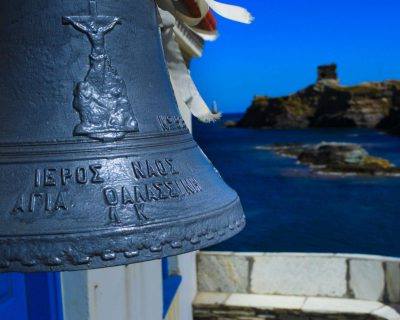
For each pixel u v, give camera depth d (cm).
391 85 10769
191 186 176
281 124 11294
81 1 177
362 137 8438
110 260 150
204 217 167
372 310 746
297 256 804
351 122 10412
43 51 176
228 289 829
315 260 798
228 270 827
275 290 814
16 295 382
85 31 176
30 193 159
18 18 177
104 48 178
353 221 2500
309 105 11312
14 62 178
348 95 10694
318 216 2627
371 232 2291
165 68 204
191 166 185
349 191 3266
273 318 776
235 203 185
